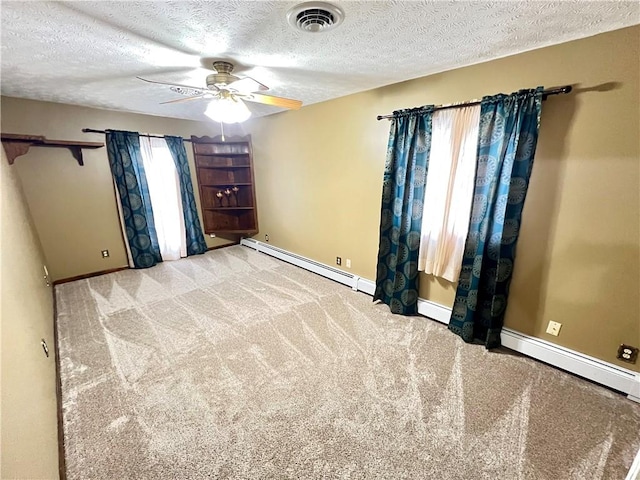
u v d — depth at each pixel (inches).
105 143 153.3
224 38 67.6
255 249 206.7
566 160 75.7
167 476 56.6
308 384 79.7
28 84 104.3
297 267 172.2
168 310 120.6
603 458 59.3
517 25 62.3
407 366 86.5
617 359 75.9
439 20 59.9
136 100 131.1
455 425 66.9
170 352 93.6
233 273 162.6
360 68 90.6
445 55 80.0
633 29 62.7
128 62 82.7
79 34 64.5
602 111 69.0
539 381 80.0
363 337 101.3
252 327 107.8
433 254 106.3
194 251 194.9
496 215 87.4
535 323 88.4
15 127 128.0
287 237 181.3
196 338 101.0
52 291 132.7
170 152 175.2
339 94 125.0
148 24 60.3
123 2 51.5
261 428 66.6
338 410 71.2
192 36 66.4
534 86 77.7
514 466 58.0
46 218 141.6
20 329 57.2
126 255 168.9
